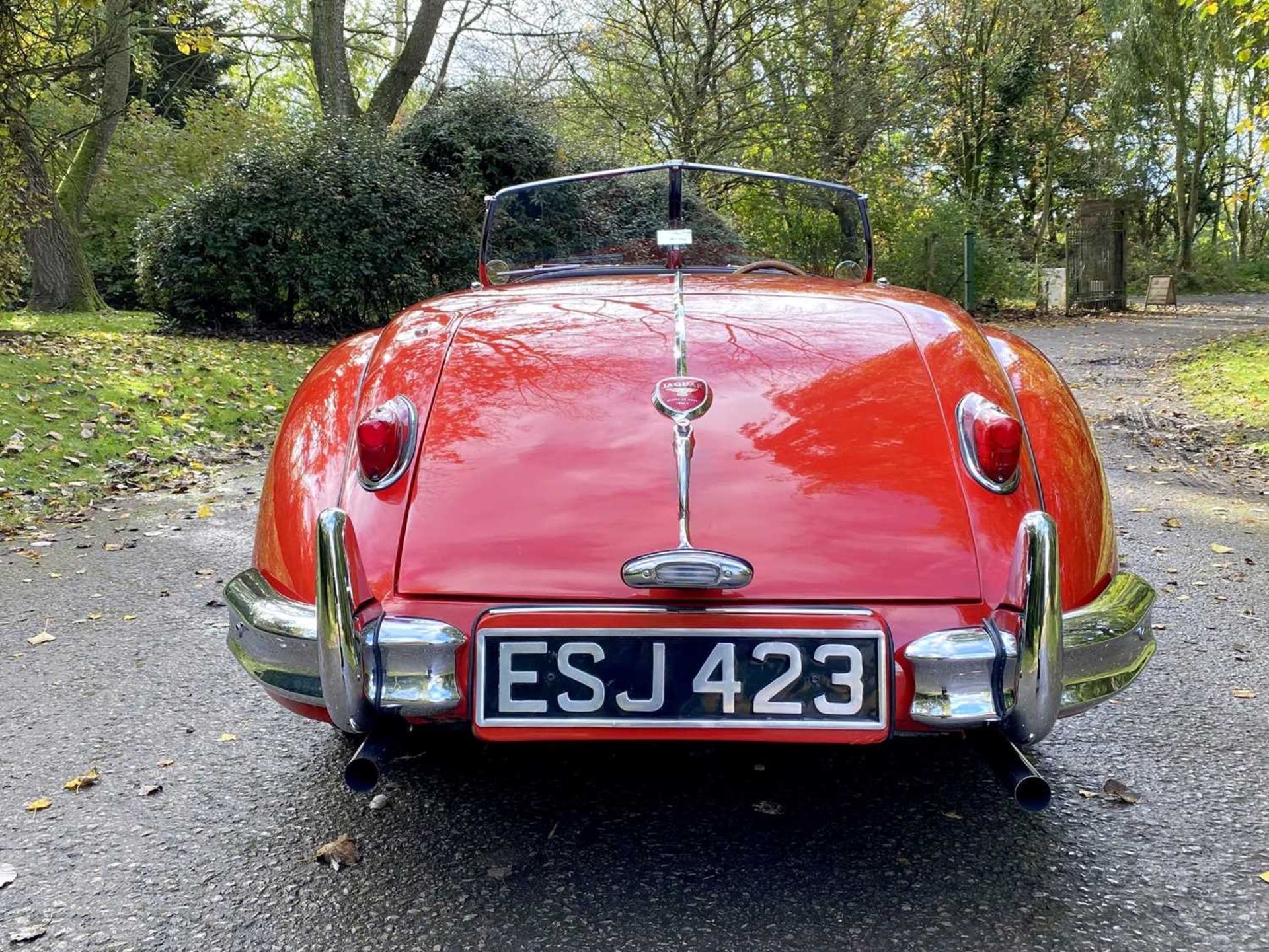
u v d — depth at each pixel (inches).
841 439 79.0
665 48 712.4
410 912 76.2
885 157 848.9
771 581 71.4
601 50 705.6
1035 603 68.0
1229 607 152.9
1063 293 983.6
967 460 78.3
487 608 71.9
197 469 261.3
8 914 76.1
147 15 613.9
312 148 509.7
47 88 455.8
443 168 542.3
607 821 89.0
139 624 145.6
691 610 70.5
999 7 1093.1
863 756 101.4
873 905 76.6
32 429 266.1
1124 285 988.6
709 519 73.8
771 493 75.2
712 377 84.1
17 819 90.7
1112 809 92.0
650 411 81.1
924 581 72.0
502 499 76.0
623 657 70.5
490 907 76.6
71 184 618.5
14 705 116.6
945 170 1204.5
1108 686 77.5
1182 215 1423.5
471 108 544.4
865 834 87.0
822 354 87.5
